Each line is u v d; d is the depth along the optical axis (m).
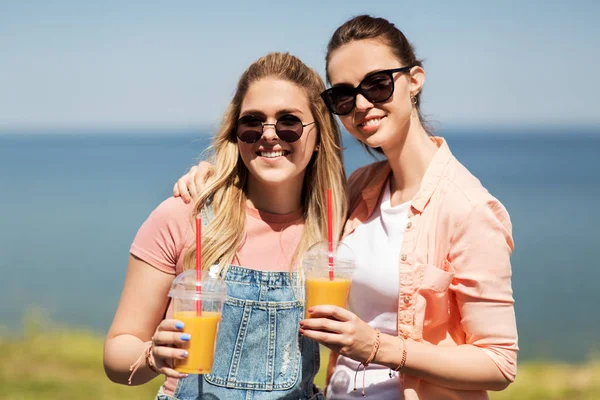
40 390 8.45
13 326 19.81
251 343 3.22
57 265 33.12
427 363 3.03
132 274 3.27
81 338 11.38
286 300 3.26
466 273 3.12
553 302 25.12
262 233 3.38
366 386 3.28
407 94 3.30
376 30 3.27
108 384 8.87
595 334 20.19
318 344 3.38
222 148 3.41
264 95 3.26
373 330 3.00
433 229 3.19
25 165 126.50
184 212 3.29
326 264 3.04
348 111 3.30
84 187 77.69
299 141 3.29
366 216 3.52
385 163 3.63
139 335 3.24
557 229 44.97
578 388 9.23
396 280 3.24
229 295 3.23
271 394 3.20
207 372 2.89
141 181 85.75
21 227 47.22
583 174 92.75
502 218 3.19
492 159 134.50
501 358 3.10
